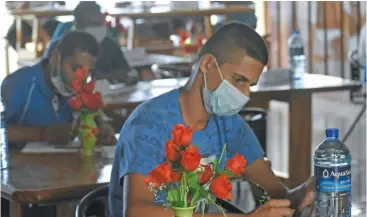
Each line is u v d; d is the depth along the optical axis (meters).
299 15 8.98
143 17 8.50
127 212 2.70
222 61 2.87
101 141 4.19
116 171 2.96
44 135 4.37
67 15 8.27
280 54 9.46
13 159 3.95
